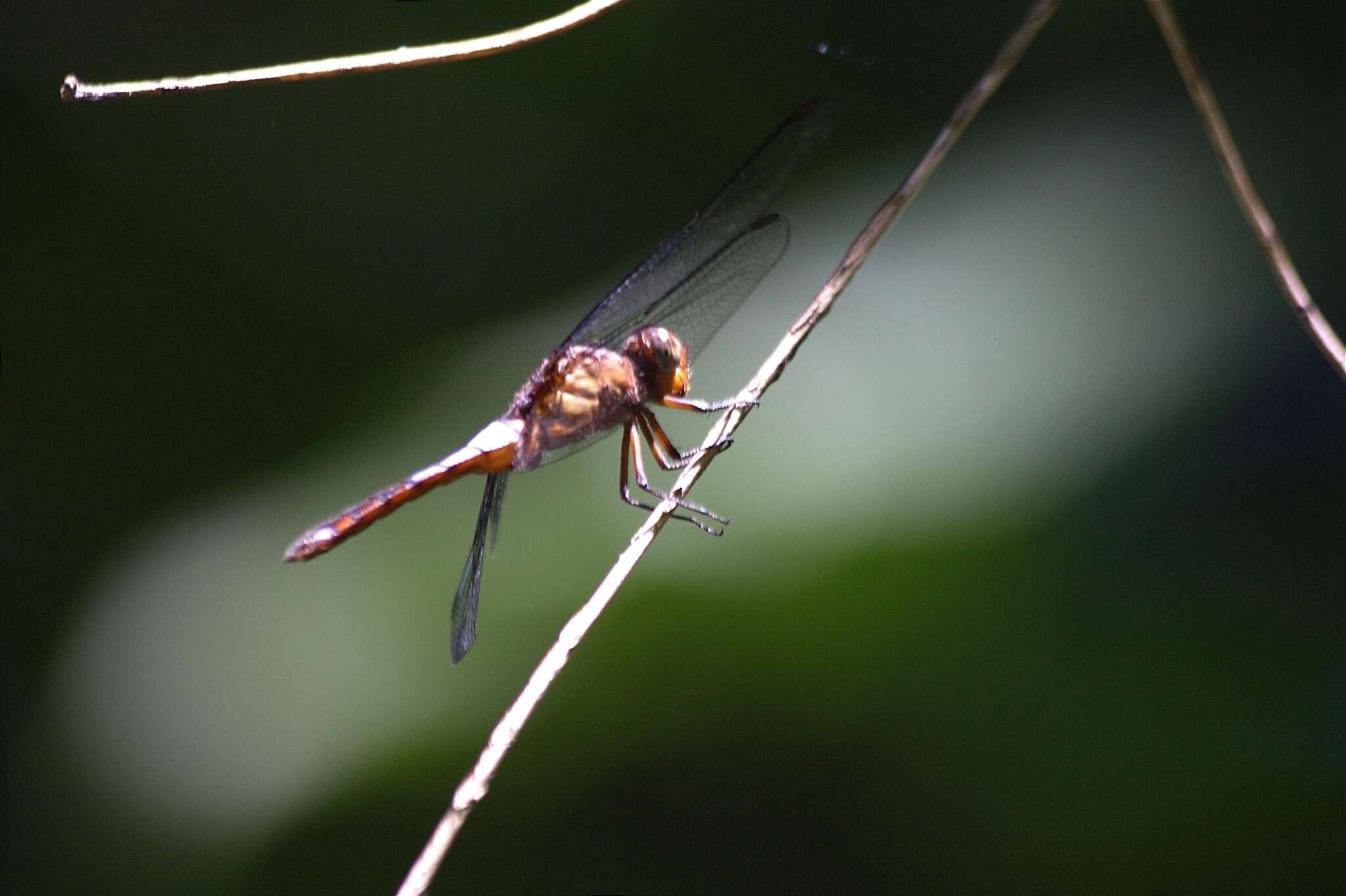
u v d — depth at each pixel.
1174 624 1.13
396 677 1.14
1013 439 1.14
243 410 1.18
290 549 1.10
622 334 1.10
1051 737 1.13
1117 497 1.14
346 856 1.14
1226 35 1.18
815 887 1.14
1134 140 1.17
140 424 1.18
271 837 1.14
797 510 1.14
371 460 1.16
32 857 1.14
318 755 1.14
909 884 1.13
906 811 1.14
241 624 1.15
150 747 1.15
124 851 1.14
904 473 1.14
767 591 1.14
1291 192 1.16
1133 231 1.16
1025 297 1.16
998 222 1.17
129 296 1.18
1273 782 1.12
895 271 1.16
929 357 1.15
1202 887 1.12
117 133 1.18
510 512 1.15
